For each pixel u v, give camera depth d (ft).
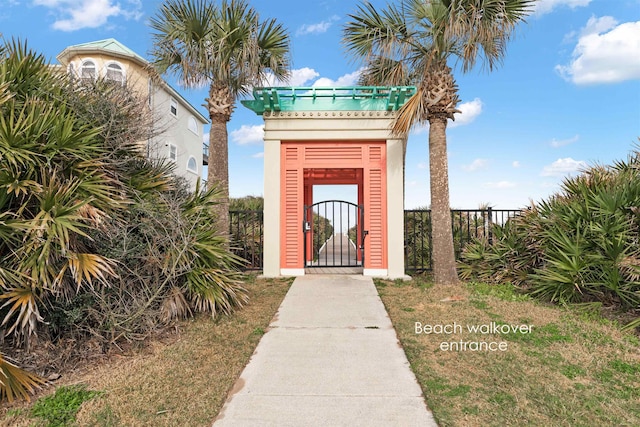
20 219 11.31
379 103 28.17
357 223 30.25
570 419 8.53
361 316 17.25
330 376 10.95
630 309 17.30
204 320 16.70
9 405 9.21
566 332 14.67
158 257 15.15
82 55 45.78
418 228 32.50
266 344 13.70
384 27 23.09
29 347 11.39
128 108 17.21
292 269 27.91
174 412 8.89
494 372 11.11
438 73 23.79
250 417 8.68
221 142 26.50
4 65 13.38
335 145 28.25
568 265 18.74
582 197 21.22
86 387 10.18
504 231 26.00
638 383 10.44
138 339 13.29
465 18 20.67
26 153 11.70
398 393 9.84
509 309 18.13
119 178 15.87
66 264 11.67
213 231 18.52
